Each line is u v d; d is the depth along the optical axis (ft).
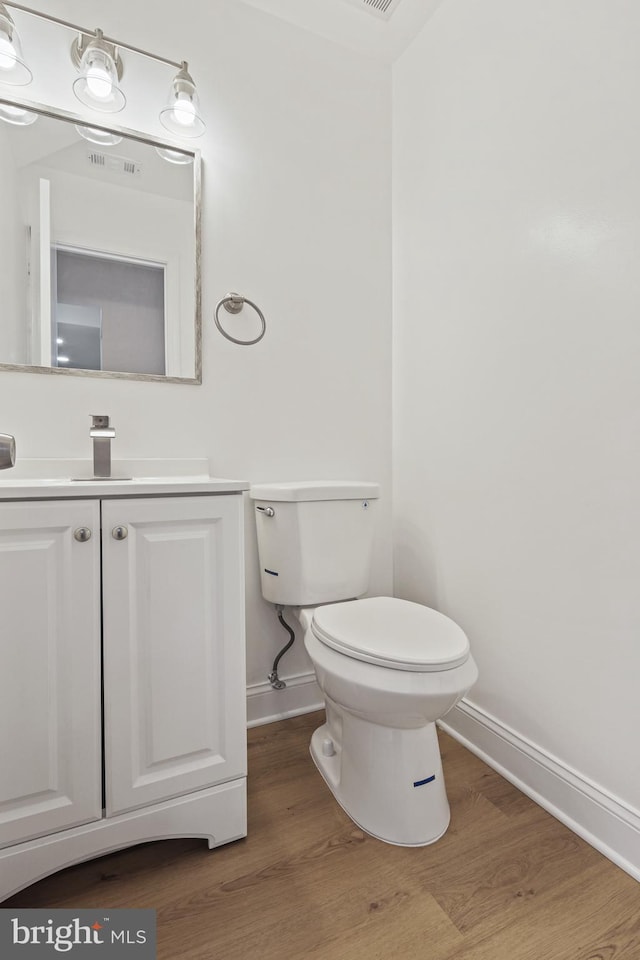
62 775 2.90
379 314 5.98
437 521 5.29
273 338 5.24
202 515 3.27
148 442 4.60
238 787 3.43
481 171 4.63
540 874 3.25
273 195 5.24
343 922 2.90
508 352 4.33
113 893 3.08
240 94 5.04
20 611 2.78
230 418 5.01
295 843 3.51
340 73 5.66
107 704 3.00
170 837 3.22
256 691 5.16
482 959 2.69
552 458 3.89
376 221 5.94
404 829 3.49
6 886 2.79
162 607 3.15
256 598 5.14
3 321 4.05
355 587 4.89
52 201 4.21
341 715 4.11
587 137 3.57
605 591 3.46
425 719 3.33
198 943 2.78
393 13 5.25
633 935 2.83
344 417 5.72
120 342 4.46
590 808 3.52
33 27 4.12
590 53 3.53
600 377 3.49
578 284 3.65
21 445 4.09
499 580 4.44
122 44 4.28
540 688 4.00
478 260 4.68
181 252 4.72
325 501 4.69
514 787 4.15
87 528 2.92
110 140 4.42
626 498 3.32
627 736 3.30
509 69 4.28
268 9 5.17
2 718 2.75
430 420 5.40
